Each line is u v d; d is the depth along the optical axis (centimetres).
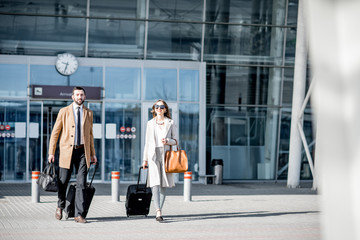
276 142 2756
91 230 897
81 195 994
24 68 2434
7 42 2498
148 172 1020
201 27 2655
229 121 2708
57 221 1029
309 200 1642
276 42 2739
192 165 2567
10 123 2408
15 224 983
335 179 170
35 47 2514
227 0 2677
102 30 2562
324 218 176
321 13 170
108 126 2489
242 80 2714
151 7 2600
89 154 997
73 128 990
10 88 2419
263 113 2741
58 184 998
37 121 2419
